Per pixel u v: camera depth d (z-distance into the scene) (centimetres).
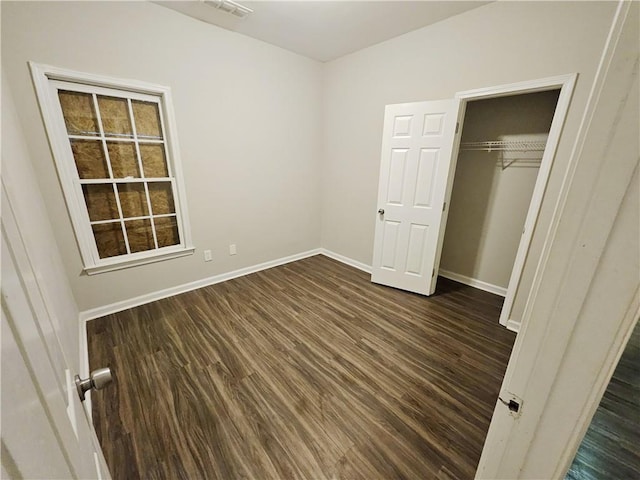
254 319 239
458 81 236
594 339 42
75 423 53
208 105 264
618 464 115
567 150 190
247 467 123
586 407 46
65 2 185
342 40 280
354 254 370
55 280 154
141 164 244
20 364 31
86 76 199
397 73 277
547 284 44
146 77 224
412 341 212
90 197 225
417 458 128
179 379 172
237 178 303
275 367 183
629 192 35
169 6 221
